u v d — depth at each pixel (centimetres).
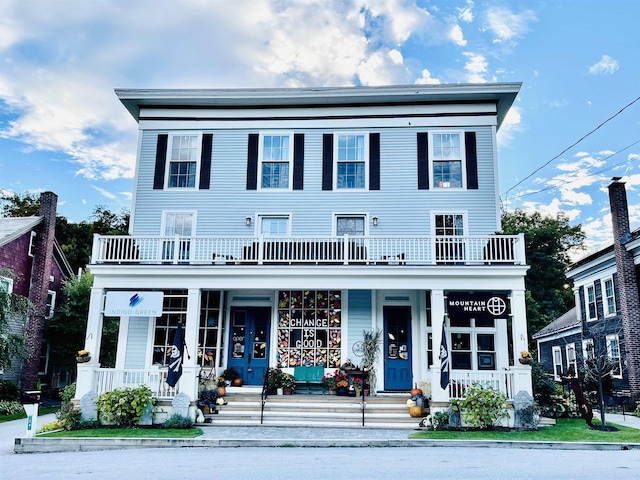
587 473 721
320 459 838
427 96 1537
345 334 1437
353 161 1555
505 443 992
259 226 1539
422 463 798
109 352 2200
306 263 1355
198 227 1546
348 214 1523
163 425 1157
